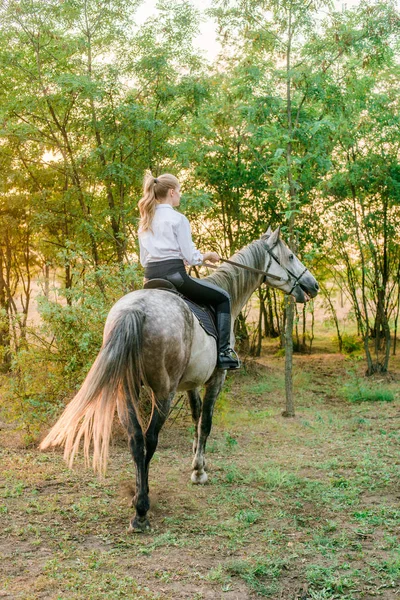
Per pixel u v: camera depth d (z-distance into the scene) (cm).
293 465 570
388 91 1073
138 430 384
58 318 636
